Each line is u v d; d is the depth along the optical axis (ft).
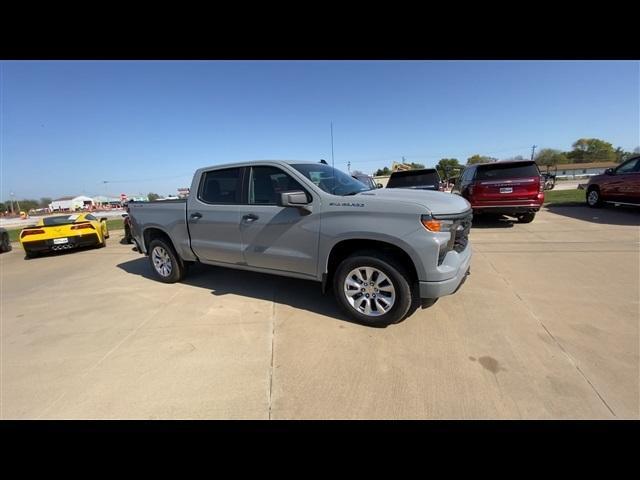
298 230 11.50
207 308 13.00
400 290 10.02
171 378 8.58
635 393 7.23
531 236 23.09
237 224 13.07
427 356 8.96
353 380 8.13
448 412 6.96
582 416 6.68
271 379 8.33
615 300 11.98
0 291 17.34
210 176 14.20
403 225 9.63
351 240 10.72
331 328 10.79
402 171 32.81
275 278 16.55
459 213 10.00
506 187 25.90
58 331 11.78
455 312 11.51
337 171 14.20
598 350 8.89
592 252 18.39
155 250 16.87
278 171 12.21
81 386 8.45
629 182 30.07
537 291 13.12
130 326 11.81
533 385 7.63
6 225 104.63
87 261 24.14
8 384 8.68
